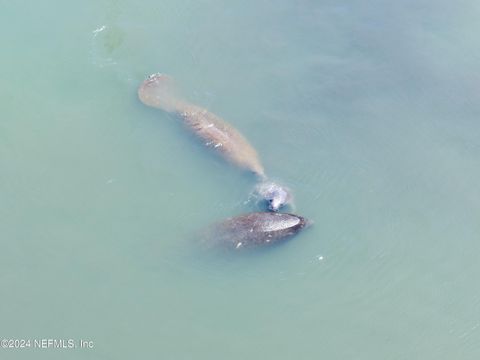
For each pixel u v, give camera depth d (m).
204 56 29.59
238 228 22.47
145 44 30.02
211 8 31.91
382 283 22.00
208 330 21.16
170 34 30.59
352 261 22.42
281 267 22.23
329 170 24.98
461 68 29.39
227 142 25.28
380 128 26.70
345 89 28.34
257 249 22.38
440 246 22.91
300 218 22.77
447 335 21.00
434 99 27.98
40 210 23.89
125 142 25.94
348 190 24.36
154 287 22.00
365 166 25.20
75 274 22.28
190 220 23.45
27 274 22.28
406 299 21.70
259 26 31.12
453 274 22.22
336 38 30.67
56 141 26.02
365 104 27.70
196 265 22.31
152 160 25.28
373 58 29.80
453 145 26.16
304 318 21.36
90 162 25.30
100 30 30.56
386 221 23.45
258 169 24.56
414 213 23.73
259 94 28.00
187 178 24.69
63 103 27.42
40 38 30.20
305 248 22.58
